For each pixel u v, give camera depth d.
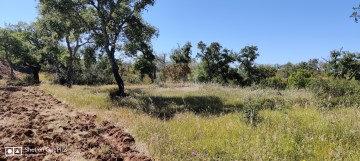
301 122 8.54
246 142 6.91
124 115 11.50
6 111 13.12
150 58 49.25
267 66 52.66
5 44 48.28
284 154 6.00
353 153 5.88
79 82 42.50
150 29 23.02
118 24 21.84
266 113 10.46
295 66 60.81
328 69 36.50
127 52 23.31
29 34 46.81
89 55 25.53
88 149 7.30
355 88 14.06
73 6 20.75
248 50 46.50
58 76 43.09
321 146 6.42
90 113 12.59
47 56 45.31
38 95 20.94
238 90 22.58
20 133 8.65
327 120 8.18
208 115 11.69
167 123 9.83
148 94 20.89
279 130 7.62
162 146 6.91
